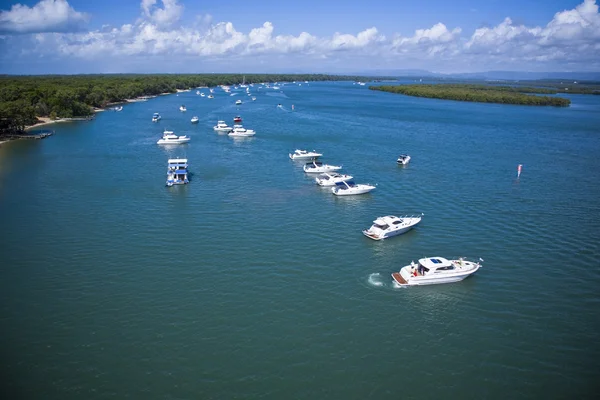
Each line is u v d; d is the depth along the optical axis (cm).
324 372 4466
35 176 11256
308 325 5200
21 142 15775
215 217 8500
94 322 5188
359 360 4647
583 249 7250
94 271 6344
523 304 5738
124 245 7194
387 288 6062
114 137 17100
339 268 6575
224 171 12088
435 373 4500
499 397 4219
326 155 14312
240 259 6769
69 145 15388
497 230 8000
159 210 8850
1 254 6825
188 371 4434
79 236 7531
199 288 5922
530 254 7075
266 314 5384
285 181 11175
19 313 5344
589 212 8981
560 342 5012
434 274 6150
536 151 15338
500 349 4881
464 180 11388
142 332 5012
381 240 7556
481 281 6278
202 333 5009
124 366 4500
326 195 10038
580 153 15075
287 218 8519
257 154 14375
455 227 8131
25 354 4659
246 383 4294
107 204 9169
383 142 16725
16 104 18788
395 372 4497
